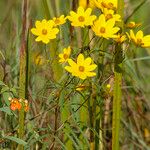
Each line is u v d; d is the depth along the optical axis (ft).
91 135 4.99
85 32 4.98
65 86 4.49
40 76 5.49
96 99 4.90
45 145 4.67
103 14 4.49
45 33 4.46
